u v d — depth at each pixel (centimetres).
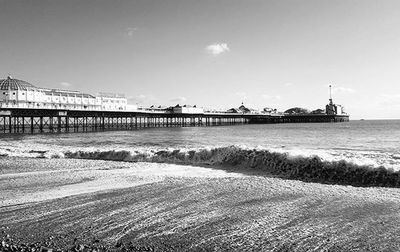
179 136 5694
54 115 6825
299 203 1029
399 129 8156
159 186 1300
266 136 5566
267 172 1568
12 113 6328
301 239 767
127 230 843
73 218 938
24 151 2531
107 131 8194
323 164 1434
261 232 812
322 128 9475
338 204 1008
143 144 3628
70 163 1967
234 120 14512
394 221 859
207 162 1866
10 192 1259
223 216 931
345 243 742
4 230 860
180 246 745
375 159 1620
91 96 8925
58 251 719
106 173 1616
